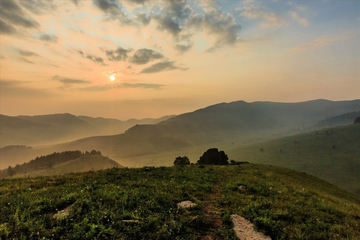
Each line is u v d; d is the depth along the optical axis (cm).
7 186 1229
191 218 904
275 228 897
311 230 948
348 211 1368
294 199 1464
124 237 698
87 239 660
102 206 909
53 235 665
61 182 1396
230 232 838
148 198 1084
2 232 650
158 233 745
